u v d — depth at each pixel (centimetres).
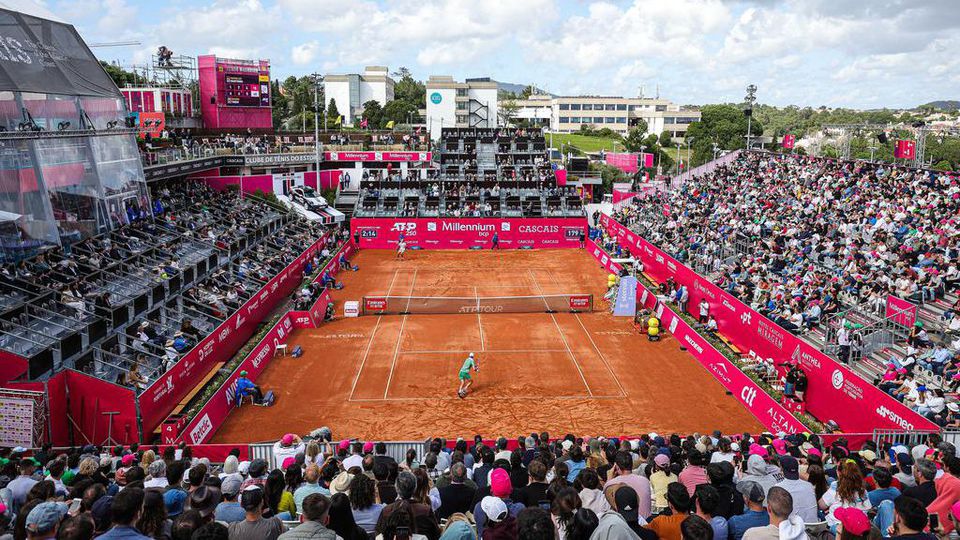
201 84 8094
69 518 701
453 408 2859
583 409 2852
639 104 18362
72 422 2442
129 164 4434
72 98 3881
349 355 3541
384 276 5469
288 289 4753
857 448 2177
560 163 10212
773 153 7050
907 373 2403
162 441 2386
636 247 5662
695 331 3553
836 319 3080
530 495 1072
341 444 1964
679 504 874
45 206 3459
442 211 6706
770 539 796
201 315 3491
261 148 7212
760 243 4362
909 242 3644
